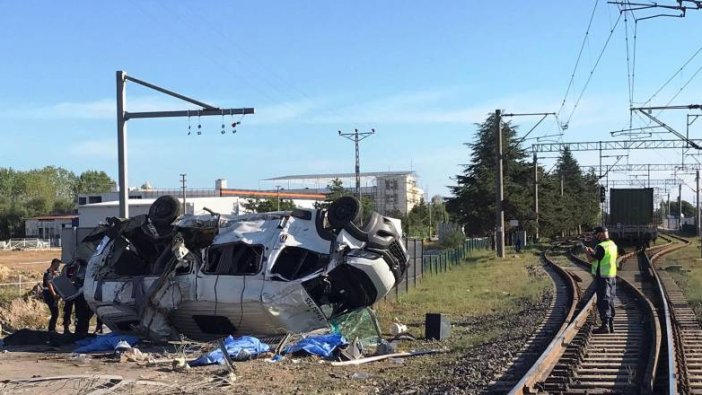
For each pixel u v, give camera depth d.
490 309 20.05
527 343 13.00
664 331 13.05
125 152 21.22
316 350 12.27
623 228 51.41
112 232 15.06
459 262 41.22
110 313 14.34
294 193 142.25
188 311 13.93
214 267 13.95
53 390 9.40
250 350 12.14
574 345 12.08
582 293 22.28
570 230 90.75
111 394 9.18
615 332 13.89
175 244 13.83
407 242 25.12
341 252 13.75
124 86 21.14
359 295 14.47
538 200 68.12
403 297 22.16
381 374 10.89
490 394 9.02
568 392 8.85
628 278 28.55
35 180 145.00
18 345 14.37
